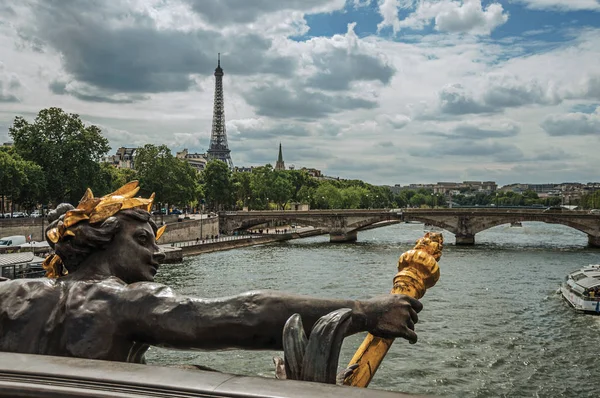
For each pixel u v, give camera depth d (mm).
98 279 3646
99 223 3771
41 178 70812
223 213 117625
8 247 53250
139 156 98312
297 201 172750
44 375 2562
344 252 87000
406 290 3303
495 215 103812
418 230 159500
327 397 2250
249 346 3172
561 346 29844
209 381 2447
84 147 74562
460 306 40219
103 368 2631
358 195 179500
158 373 2555
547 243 108125
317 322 2912
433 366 26062
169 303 3297
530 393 23016
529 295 45469
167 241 89125
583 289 39000
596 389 23484
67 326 3342
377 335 3121
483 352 28391
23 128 74125
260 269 63781
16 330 3391
